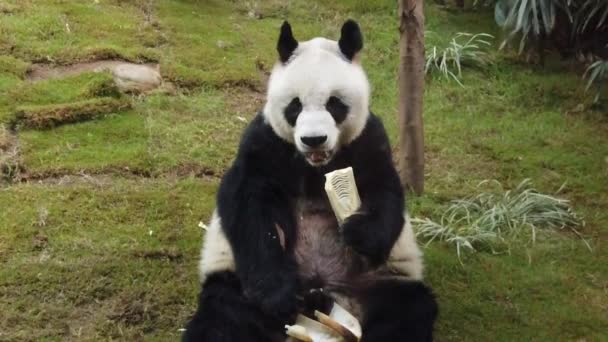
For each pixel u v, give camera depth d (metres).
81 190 6.59
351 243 4.60
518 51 9.23
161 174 6.99
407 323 4.73
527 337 5.40
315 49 4.80
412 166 6.88
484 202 6.88
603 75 8.46
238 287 4.88
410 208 6.73
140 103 7.80
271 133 4.87
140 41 8.75
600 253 6.32
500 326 5.50
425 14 9.96
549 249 6.36
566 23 9.16
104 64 8.23
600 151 7.64
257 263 4.70
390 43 9.25
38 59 8.22
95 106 7.53
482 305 5.69
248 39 9.14
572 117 8.21
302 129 4.48
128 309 5.45
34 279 5.65
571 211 6.80
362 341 4.70
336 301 4.89
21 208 6.34
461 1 10.26
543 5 8.65
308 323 4.65
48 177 6.79
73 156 7.02
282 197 5.00
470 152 7.61
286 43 4.86
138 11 9.45
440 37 9.42
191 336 4.68
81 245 6.02
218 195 5.02
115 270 5.79
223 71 8.41
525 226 6.61
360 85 4.79
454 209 6.75
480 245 6.39
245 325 4.70
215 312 4.74
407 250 5.05
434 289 5.84
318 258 4.96
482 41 9.23
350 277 4.96
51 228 6.17
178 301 5.58
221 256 4.99
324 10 9.90
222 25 9.38
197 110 7.83
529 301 5.77
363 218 4.64
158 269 5.84
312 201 5.07
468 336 5.40
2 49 8.24
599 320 5.57
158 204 6.54
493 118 8.15
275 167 4.91
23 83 7.79
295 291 4.66
